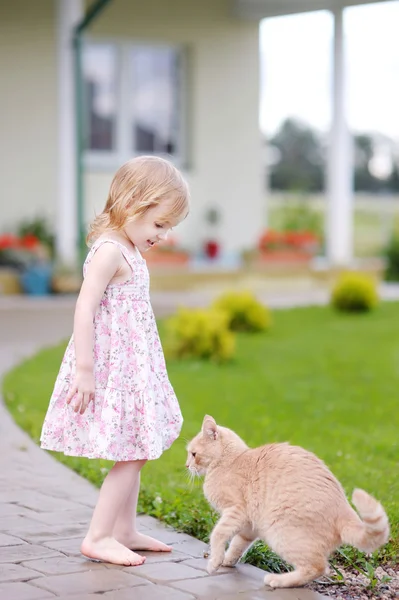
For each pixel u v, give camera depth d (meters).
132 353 3.56
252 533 3.49
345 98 15.71
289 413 7.12
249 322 11.72
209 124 16.75
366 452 5.80
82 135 14.03
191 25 16.44
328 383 8.51
